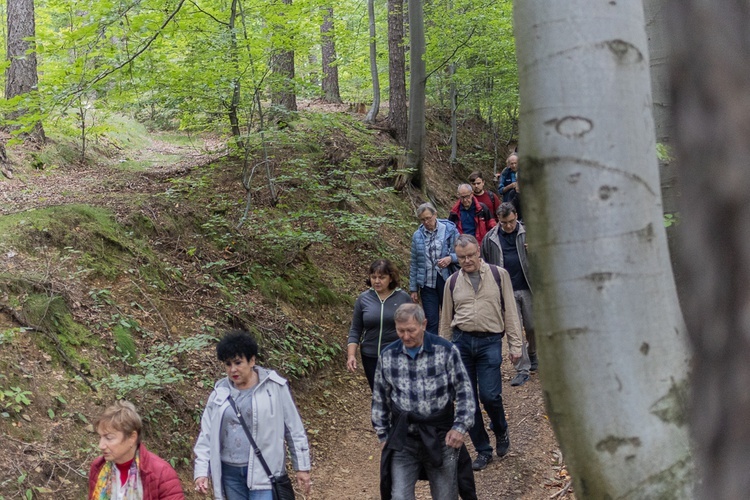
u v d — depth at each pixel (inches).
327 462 218.1
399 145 556.7
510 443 218.8
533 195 49.1
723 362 24.4
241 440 139.2
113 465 120.6
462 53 514.6
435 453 143.9
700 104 24.7
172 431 189.6
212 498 183.8
